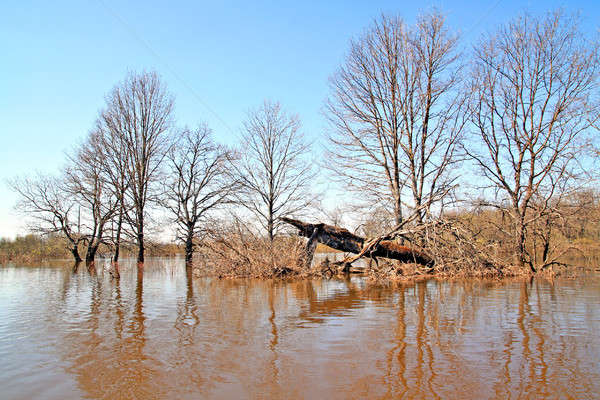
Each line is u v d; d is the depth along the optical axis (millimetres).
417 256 20078
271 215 29312
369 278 18172
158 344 7031
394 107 22844
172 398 4801
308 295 12906
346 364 5895
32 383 5320
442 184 21406
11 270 26109
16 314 9898
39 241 43969
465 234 19047
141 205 32406
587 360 5957
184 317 9359
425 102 22453
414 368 5703
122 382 5312
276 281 17891
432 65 22344
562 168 20312
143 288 15273
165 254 40656
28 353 6594
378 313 9633
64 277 20547
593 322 8453
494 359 6039
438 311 9812
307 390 4988
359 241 20828
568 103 20312
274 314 9633
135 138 32688
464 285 15422
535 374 5422
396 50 22672
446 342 6969
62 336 7656
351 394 4855
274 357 6254
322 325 8375
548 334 7461
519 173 21641
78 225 34125
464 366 5754
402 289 14305
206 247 20969
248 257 19672
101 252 42156
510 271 19547
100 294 13562
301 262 19969
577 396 4730
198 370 5723
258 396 4828
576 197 20828
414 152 22578
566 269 21750
